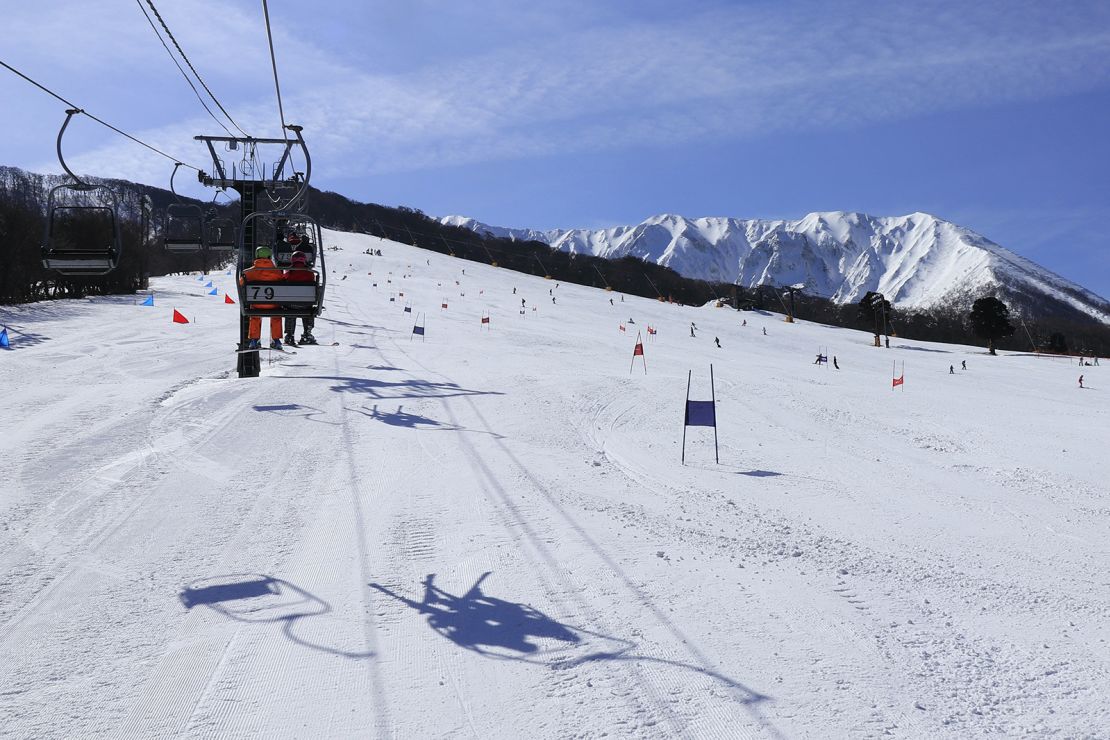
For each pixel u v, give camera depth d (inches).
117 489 476.7
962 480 731.4
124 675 261.6
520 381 1141.1
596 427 848.9
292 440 635.5
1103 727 243.8
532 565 372.5
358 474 541.6
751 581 369.7
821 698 255.9
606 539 420.5
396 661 273.6
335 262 4928.6
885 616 338.6
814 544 454.3
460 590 339.0
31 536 391.9
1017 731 240.4
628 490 561.9
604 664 274.2
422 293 3698.3
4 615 305.4
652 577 364.2
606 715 240.5
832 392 1462.8
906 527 525.3
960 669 286.2
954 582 398.9
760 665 278.5
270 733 229.5
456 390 991.0
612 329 3009.4
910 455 866.1
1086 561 462.9
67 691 251.0
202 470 530.3
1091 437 1099.3
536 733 230.5
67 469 515.2
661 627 307.0
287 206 876.0
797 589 364.2
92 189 676.7
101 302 2281.0
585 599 332.8
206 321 1892.2
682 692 255.9
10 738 223.9
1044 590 394.9
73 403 753.6
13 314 1748.3
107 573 350.3
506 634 296.4
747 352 2807.6
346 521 435.2
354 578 350.9
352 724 234.4
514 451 657.0
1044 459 886.4
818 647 297.7
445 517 448.5
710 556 405.7
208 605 319.0
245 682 258.1
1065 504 642.8
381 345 1622.8
